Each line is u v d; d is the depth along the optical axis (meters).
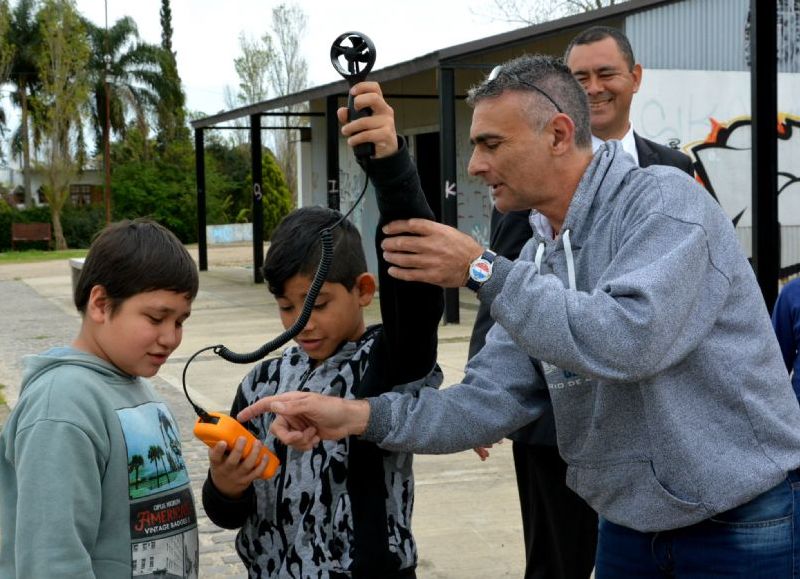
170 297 2.15
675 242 2.06
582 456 2.31
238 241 46.44
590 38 3.76
